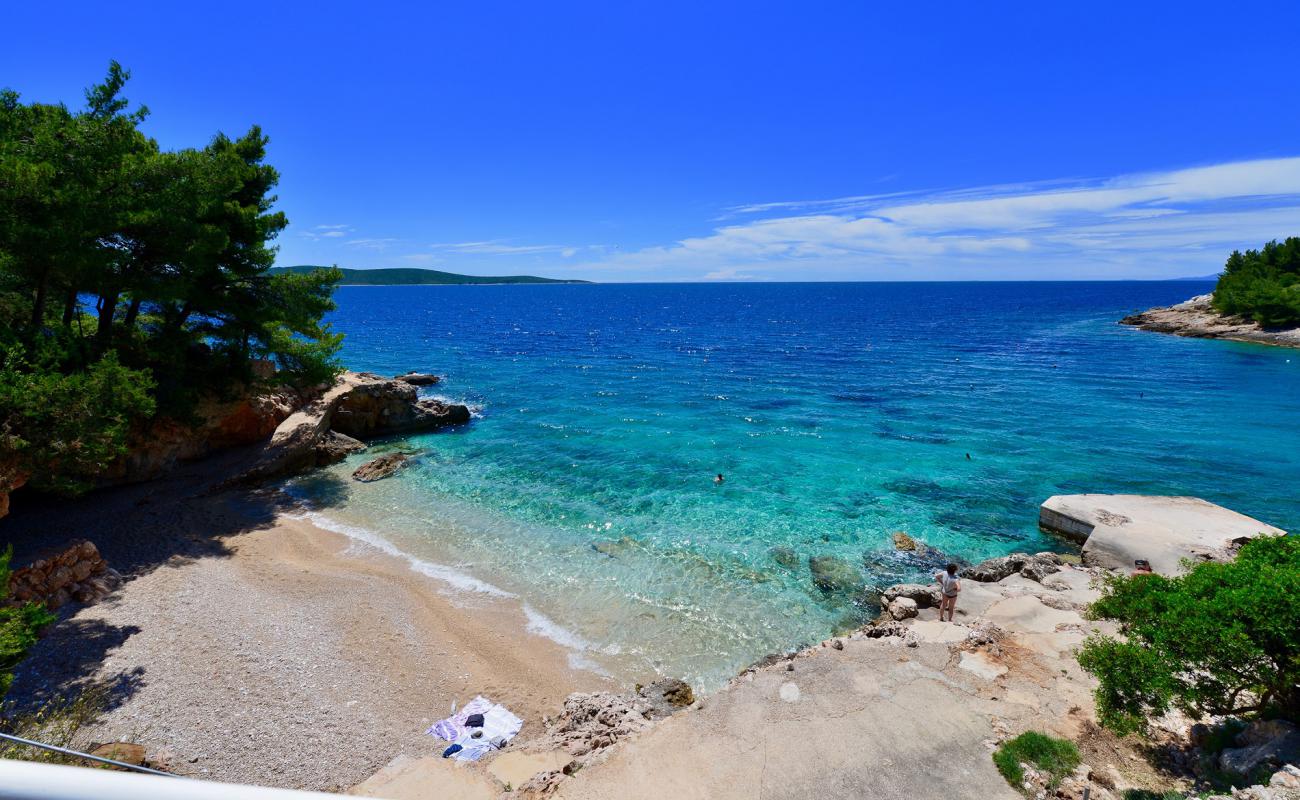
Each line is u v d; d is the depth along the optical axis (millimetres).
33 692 13336
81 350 22203
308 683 14438
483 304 196125
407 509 25531
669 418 42000
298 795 2020
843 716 11695
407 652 15859
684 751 10938
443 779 10820
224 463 28703
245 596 17828
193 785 1889
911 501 26875
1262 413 42719
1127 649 9742
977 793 9984
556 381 56125
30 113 20203
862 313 150625
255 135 29812
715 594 19250
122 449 18922
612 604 18609
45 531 21031
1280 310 79562
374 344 83875
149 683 13938
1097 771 10141
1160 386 52625
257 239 27891
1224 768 9570
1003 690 12477
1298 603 8648
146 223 21125
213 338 30391
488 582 19703
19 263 18953
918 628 15102
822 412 43844
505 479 29406
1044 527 24156
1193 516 22484
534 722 13852
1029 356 71688
